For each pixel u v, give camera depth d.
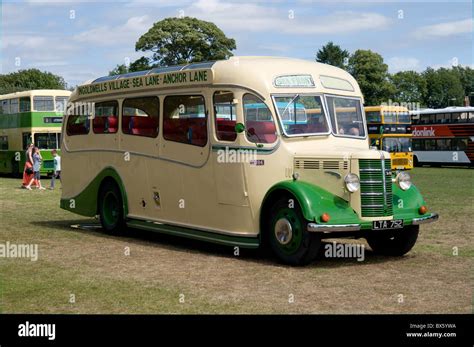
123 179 13.92
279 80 11.23
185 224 12.38
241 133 11.19
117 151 14.12
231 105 11.37
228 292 8.74
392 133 45.41
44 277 9.70
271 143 10.92
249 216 11.11
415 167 55.03
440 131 53.88
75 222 16.58
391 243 11.53
